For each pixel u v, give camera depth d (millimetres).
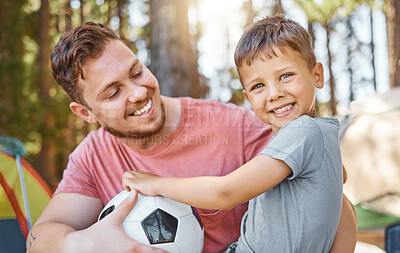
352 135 3668
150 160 1507
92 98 1318
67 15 11578
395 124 3445
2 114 7781
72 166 1603
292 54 1180
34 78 8758
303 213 1088
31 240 1349
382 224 2973
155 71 4758
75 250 1181
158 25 4797
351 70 14336
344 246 1277
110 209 1328
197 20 12594
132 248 1148
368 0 9531
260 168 1072
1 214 2777
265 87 1224
